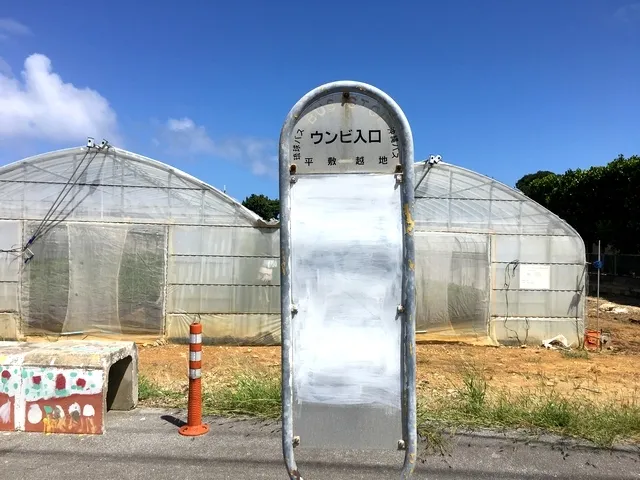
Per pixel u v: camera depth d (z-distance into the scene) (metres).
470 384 6.32
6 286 11.82
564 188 31.45
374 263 3.11
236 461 4.55
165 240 11.98
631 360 10.67
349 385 3.12
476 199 12.34
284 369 3.06
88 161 11.92
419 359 10.37
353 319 3.12
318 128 3.10
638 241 26.06
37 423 5.23
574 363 10.24
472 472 4.35
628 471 4.40
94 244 11.90
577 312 12.30
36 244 11.84
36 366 5.25
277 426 5.38
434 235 12.25
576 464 4.52
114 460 4.57
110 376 5.98
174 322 12.05
